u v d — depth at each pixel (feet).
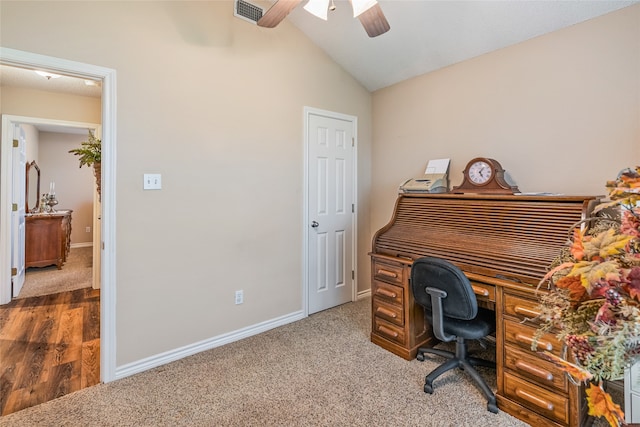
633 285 1.92
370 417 5.76
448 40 8.46
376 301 8.41
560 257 2.73
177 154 7.59
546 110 7.39
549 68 7.32
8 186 11.06
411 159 10.51
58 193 21.02
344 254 11.43
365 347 8.32
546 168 7.42
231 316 8.61
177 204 7.63
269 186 9.26
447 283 6.06
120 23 6.77
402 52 9.42
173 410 5.91
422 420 5.69
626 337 1.88
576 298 2.16
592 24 6.67
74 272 15.38
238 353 8.00
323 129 10.59
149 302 7.29
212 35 8.06
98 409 5.92
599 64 6.61
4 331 9.09
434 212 7.91
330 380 6.87
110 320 6.78
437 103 9.68
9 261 11.25
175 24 7.49
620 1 6.19
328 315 10.43
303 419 5.71
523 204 6.45
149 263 7.27
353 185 11.54
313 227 10.44
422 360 7.66
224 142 8.33
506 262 6.04
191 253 7.88
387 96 11.28
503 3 7.02
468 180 7.96
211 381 6.82
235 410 5.92
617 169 6.43
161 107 7.33
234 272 8.63
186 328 7.85
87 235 22.21
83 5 6.37
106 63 6.63
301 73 9.88
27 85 10.60
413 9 7.92
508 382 5.90
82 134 21.50
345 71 11.09
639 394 4.85
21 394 6.34
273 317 9.50
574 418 5.13
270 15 6.32
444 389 6.57
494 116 8.33
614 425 1.91
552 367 5.32
